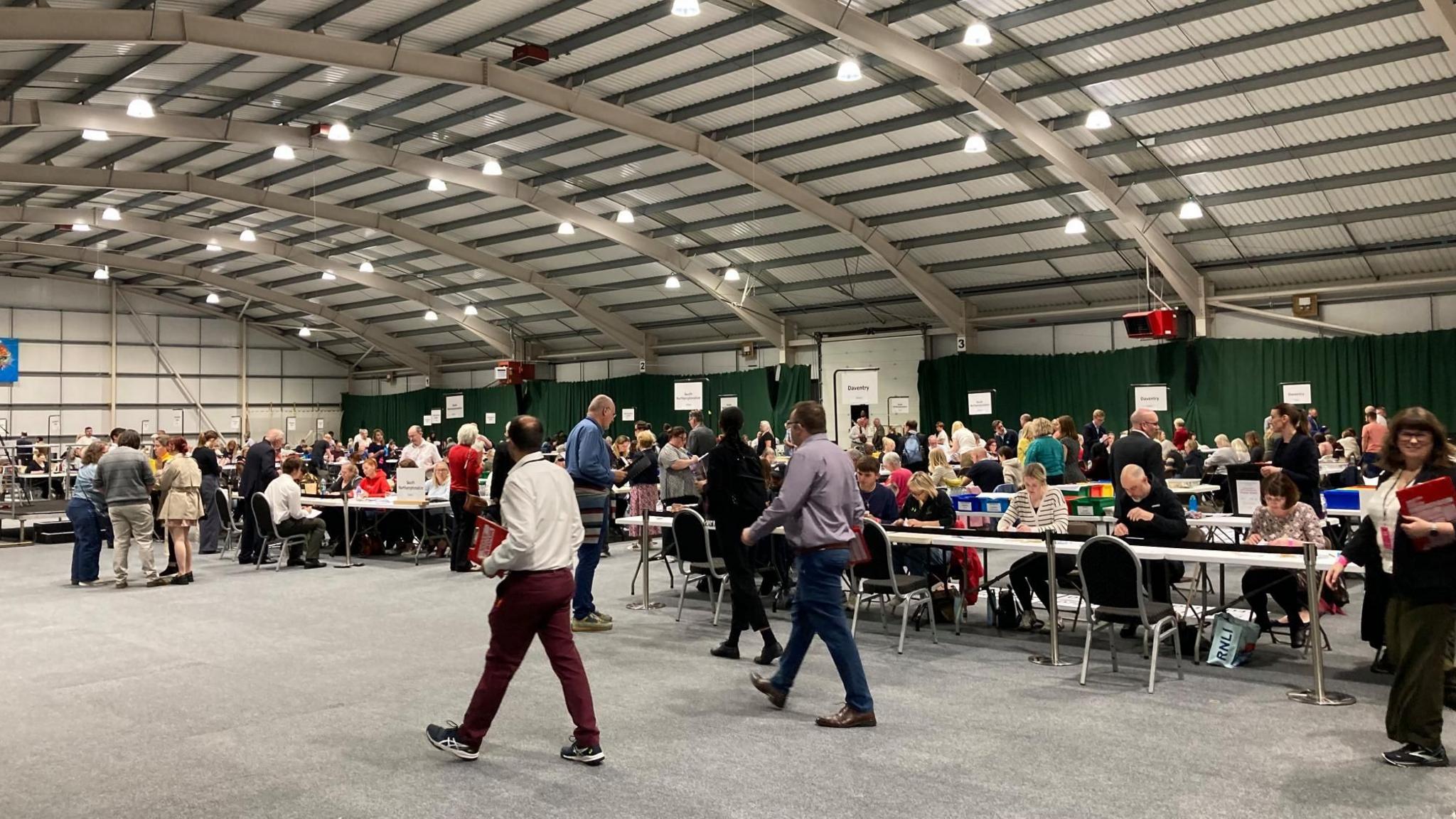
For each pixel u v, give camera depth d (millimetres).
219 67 13336
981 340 20406
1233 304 16953
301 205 19594
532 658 6305
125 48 12383
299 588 9406
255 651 6645
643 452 10680
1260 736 4562
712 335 25047
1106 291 18281
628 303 24531
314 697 5445
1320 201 14266
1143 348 17984
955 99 13297
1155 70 11992
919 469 13844
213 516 12633
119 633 7320
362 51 12164
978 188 15898
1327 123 12594
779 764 4223
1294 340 16344
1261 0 10430
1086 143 13945
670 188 17844
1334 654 6199
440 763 4289
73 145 16359
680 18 12055
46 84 13438
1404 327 15703
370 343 32406
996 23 11484
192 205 20766
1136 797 3799
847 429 22094
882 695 5344
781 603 8070
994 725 4762
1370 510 4441
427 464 13305
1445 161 12781
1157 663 6082
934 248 18188
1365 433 11609
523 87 13312
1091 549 5539
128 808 3826
